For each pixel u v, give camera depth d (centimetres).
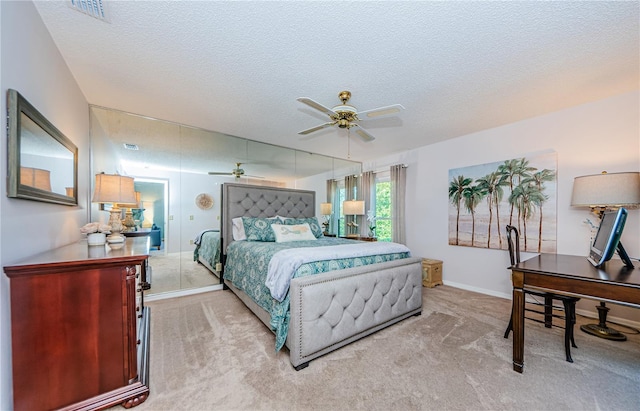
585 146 266
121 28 162
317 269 199
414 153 444
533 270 166
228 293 340
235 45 178
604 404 140
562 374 166
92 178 283
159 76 219
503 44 174
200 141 362
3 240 113
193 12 148
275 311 192
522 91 240
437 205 405
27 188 130
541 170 295
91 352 132
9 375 116
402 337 218
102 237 185
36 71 150
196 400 142
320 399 144
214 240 368
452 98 254
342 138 390
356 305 208
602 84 228
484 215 346
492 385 156
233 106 277
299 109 284
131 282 143
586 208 265
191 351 192
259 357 185
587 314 263
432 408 138
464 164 371
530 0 138
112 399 133
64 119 199
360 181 540
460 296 330
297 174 460
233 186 382
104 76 220
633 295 132
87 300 132
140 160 333
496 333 225
